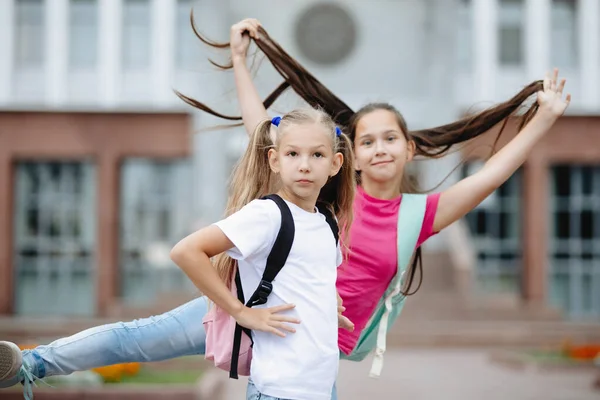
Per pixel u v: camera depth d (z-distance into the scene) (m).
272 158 4.23
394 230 4.91
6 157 23.77
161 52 24.83
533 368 15.08
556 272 24.84
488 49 25.09
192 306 4.73
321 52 25.47
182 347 4.68
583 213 24.88
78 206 24.72
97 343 4.55
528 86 5.31
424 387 12.79
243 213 4.06
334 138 4.20
